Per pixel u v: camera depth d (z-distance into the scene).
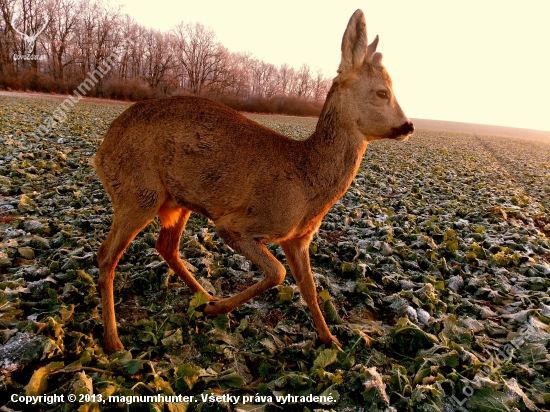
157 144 1.02
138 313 1.15
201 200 1.04
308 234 1.08
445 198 2.93
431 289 1.36
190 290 1.28
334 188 1.04
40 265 1.32
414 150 6.60
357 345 1.05
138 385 0.84
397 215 2.26
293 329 1.13
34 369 0.86
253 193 1.00
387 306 1.30
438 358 0.99
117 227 1.04
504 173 4.75
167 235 1.22
